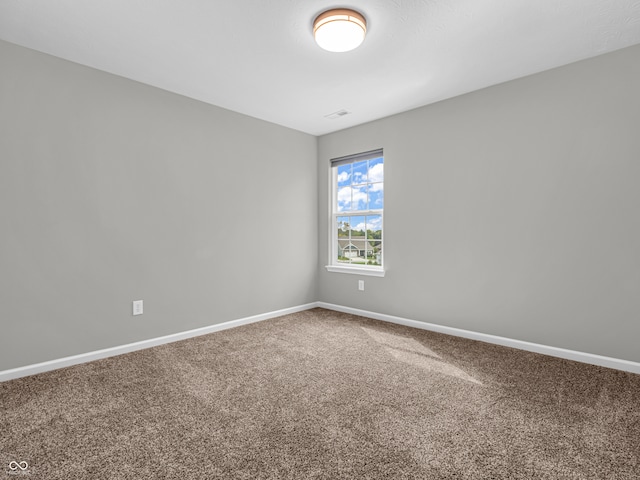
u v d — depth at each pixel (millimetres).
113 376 2252
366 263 3955
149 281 2869
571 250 2516
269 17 1936
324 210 4340
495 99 2867
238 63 2482
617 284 2334
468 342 2945
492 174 2896
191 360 2543
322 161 4352
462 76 2705
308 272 4301
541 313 2664
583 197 2457
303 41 2193
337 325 3514
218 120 3342
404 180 3500
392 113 3551
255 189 3682
